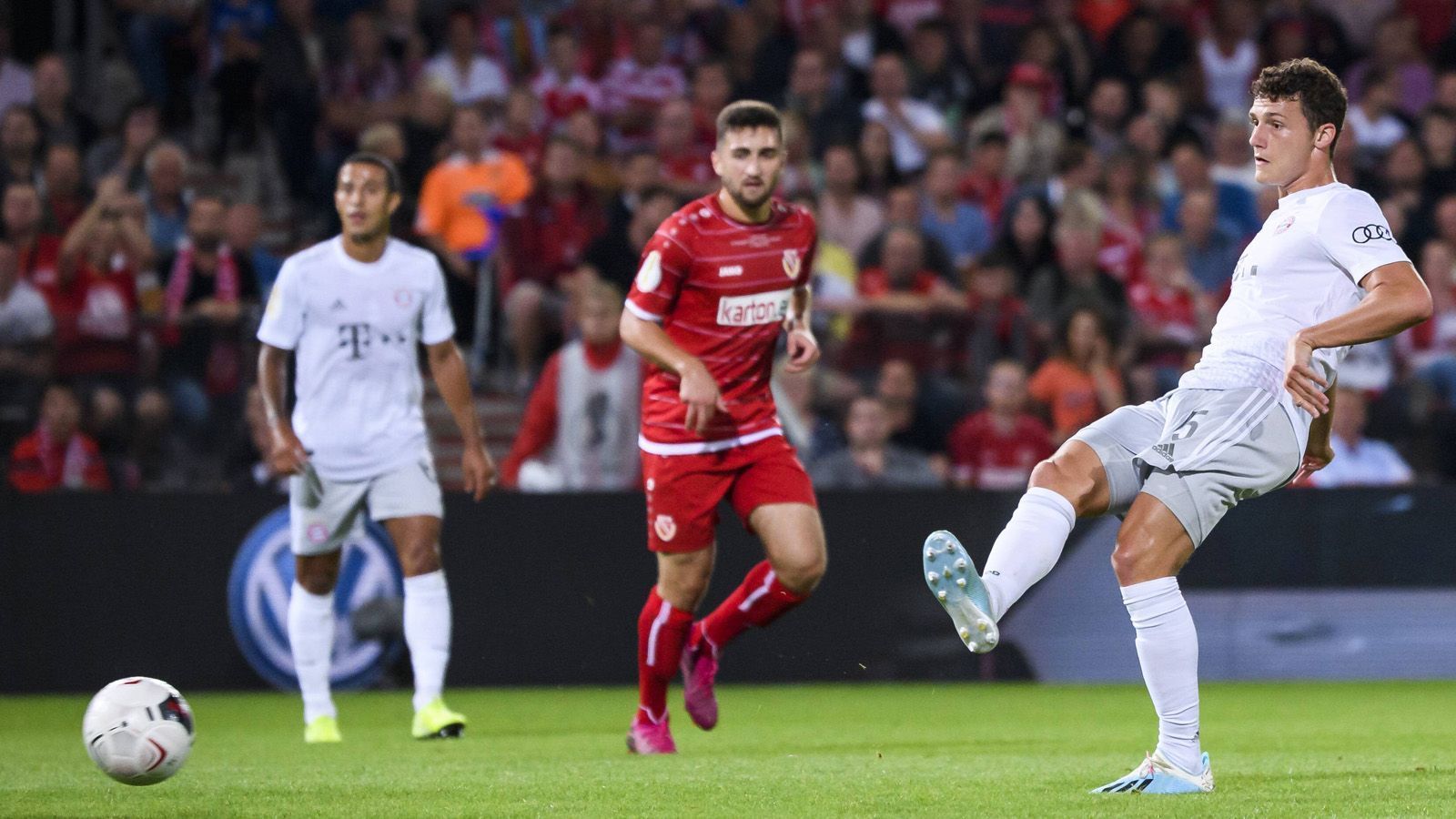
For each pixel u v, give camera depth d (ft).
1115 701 102.94
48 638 109.40
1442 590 119.75
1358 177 164.14
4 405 114.01
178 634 110.42
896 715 93.09
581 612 114.01
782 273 66.95
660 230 66.23
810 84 163.22
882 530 116.26
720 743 75.61
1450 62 185.78
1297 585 118.83
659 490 67.62
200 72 159.02
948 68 172.45
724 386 67.15
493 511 113.70
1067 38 172.14
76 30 156.87
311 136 152.97
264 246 147.84
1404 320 48.29
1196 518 50.47
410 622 79.41
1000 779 55.67
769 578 68.64
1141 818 44.27
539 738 79.15
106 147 147.84
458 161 140.05
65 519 109.81
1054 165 163.12
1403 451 131.34
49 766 64.85
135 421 115.75
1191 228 153.07
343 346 77.97
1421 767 59.82
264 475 116.47
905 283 139.33
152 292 131.64
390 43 161.58
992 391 126.31
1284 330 50.93
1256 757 65.62
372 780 56.90
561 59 161.89
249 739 79.97
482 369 134.00
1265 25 181.27
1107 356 129.39
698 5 169.99
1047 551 50.01
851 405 125.70
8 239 129.18
